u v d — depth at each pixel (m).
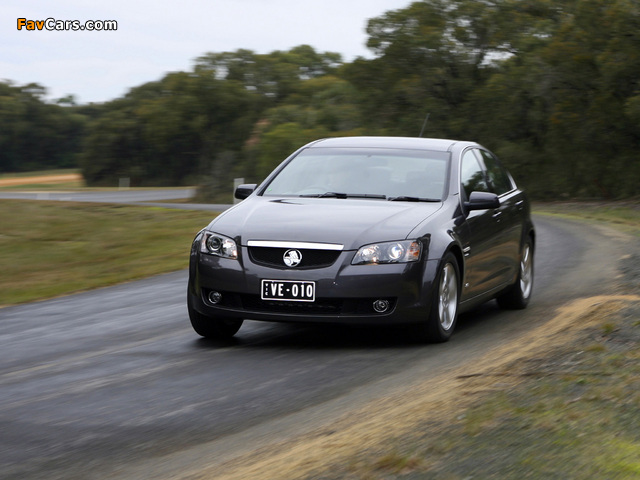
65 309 13.84
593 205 58.19
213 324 10.46
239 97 143.38
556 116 62.69
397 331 11.05
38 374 8.86
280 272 9.66
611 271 16.89
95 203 38.41
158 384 8.19
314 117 109.69
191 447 6.14
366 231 9.84
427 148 11.91
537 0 74.12
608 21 56.88
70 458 5.91
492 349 9.69
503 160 72.44
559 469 4.89
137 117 167.12
